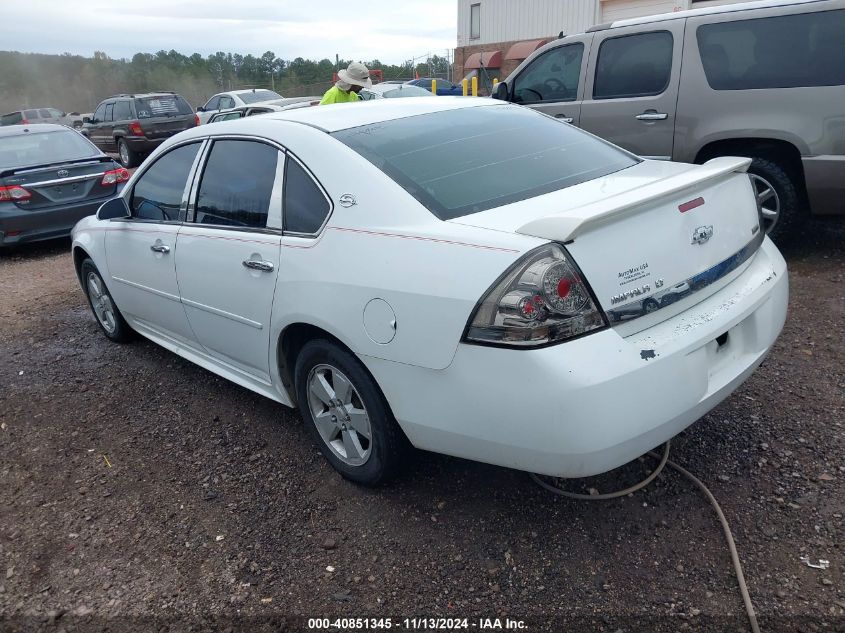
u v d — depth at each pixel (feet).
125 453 12.18
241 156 11.64
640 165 10.92
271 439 12.18
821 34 17.25
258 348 11.34
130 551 9.66
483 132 11.12
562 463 7.70
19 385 15.39
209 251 11.80
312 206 10.07
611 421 7.50
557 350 7.46
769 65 17.97
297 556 9.26
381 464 9.78
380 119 11.14
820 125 17.34
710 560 8.52
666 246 8.36
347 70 23.59
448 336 8.07
